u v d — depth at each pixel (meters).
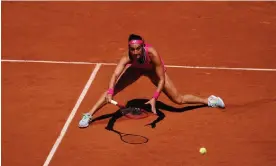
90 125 30.19
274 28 45.31
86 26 46.41
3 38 44.16
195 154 27.45
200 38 43.50
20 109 32.38
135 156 27.33
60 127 30.25
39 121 30.95
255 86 34.84
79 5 50.84
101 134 29.28
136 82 35.12
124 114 30.77
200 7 49.78
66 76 36.91
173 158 27.11
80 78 36.53
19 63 39.41
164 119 30.61
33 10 49.91
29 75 37.25
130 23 46.69
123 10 49.50
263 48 41.56
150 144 28.28
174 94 30.08
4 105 32.88
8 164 26.91
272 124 30.11
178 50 41.28
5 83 35.97
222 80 35.78
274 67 38.16
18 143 28.78
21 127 30.38
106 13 48.94
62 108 32.38
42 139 29.12
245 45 42.16
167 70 37.56
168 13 48.62
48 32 45.34
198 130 29.50
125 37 43.97
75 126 30.25
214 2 50.84
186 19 47.28
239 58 39.81
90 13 49.00
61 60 39.88
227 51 41.09
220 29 45.25
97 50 41.62
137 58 28.20
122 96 33.31
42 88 35.12
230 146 28.12
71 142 28.70
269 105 32.19
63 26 46.50
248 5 50.16
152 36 43.97
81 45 42.69
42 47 42.41
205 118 30.67
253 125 30.00
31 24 46.94
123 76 29.89
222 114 31.12
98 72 37.47
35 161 27.17
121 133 29.34
